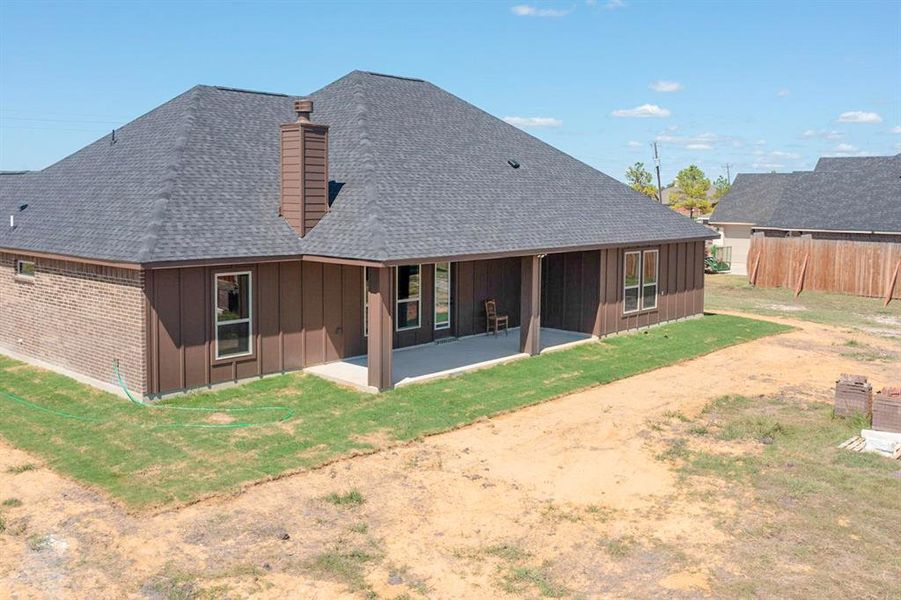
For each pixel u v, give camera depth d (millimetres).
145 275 14461
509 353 19828
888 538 9617
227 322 15898
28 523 9898
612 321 22703
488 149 22984
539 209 21000
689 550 9359
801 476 11711
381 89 22625
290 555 9156
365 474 11727
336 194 17938
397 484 11367
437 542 9570
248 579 8586
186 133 18125
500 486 11375
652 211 25266
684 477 11734
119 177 18078
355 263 15461
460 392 16188
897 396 13648
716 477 11719
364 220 16625
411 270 19969
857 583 8531
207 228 15648
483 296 22141
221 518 10094
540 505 10703
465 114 24297
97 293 15672
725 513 10406
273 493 10938
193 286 15234
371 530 9859
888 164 41812
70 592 8320
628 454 12789
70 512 10219
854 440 13375
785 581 8594
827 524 10016
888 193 39938
